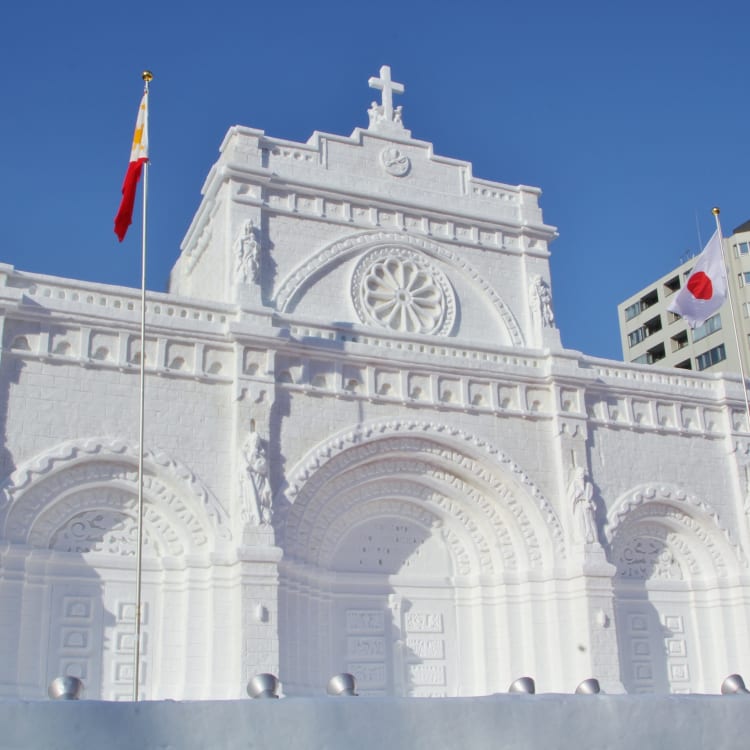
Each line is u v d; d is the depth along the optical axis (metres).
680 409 40.69
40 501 28.94
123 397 30.73
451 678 34.62
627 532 38.47
